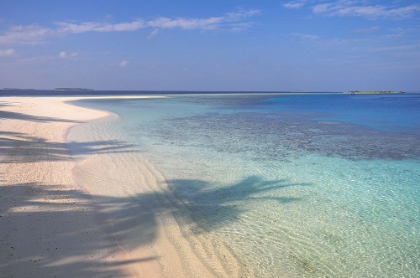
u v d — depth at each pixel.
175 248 5.68
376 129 22.47
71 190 8.18
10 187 8.03
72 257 5.03
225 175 10.44
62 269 4.66
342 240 6.24
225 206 7.83
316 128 22.77
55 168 10.09
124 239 5.86
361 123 26.31
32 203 7.11
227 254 5.58
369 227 6.85
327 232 6.57
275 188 9.30
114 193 8.26
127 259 5.18
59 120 22.08
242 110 40.94
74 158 11.62
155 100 63.81
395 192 9.11
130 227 6.38
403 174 10.95
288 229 6.66
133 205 7.54
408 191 9.20
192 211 7.41
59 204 7.18
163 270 4.95
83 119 23.67
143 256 5.32
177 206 7.66
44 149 12.72
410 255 5.74
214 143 16.05
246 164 11.98
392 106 51.41
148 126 21.83
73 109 31.45
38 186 8.30
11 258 4.79
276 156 13.43
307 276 5.02
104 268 4.83
